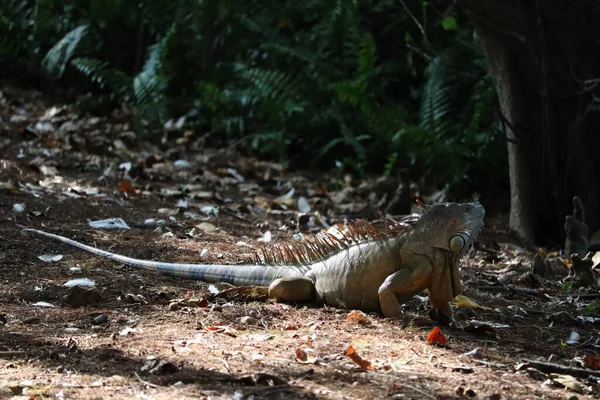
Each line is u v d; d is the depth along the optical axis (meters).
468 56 17.89
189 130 19.25
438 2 18.28
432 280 7.87
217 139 19.17
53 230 10.75
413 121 18.30
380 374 6.21
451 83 18.16
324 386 5.88
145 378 5.91
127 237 10.94
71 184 13.71
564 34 12.35
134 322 7.50
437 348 7.10
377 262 8.06
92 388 5.68
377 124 16.45
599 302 9.57
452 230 7.72
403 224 8.08
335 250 8.56
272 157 18.47
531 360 6.96
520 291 9.80
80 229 11.03
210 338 7.00
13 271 9.03
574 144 13.06
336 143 18.14
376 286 8.07
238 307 8.15
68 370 6.07
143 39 22.34
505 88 13.34
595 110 12.55
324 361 6.46
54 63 20.62
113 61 22.09
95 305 8.05
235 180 16.05
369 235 8.30
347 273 8.25
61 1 21.95
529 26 12.41
